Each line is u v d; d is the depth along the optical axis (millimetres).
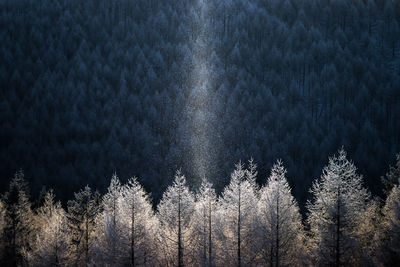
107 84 155500
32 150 113312
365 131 105688
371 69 140750
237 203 20469
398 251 17688
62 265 23703
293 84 139500
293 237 19562
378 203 24922
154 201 84188
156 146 115750
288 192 20125
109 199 24984
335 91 133000
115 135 118875
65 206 85375
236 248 20328
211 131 115125
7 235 30609
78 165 104250
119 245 21344
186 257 21859
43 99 137625
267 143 104438
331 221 17516
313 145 100500
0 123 126875
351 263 17250
